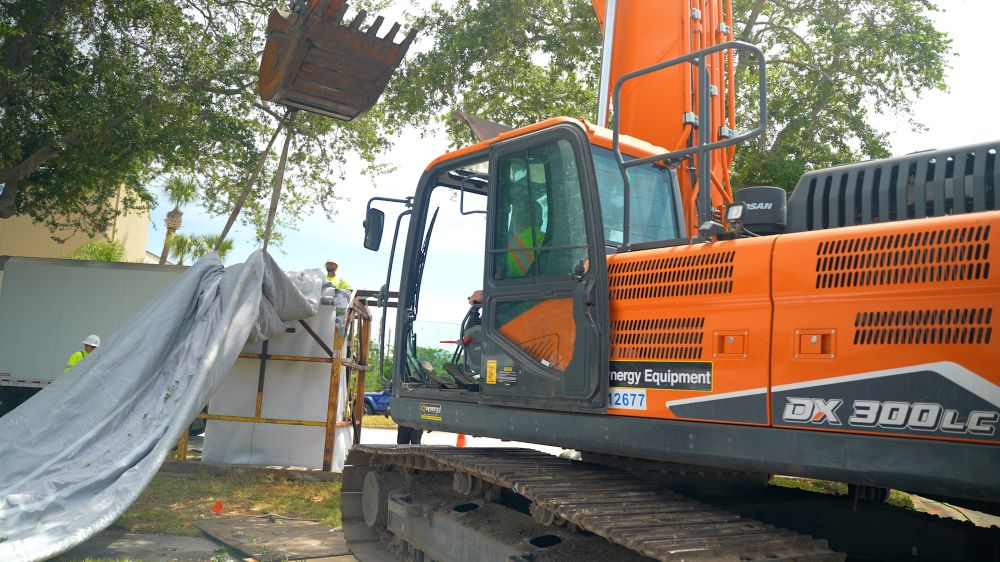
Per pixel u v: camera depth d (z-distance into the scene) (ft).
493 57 48.75
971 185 10.29
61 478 21.39
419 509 17.26
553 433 13.34
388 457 19.77
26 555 16.84
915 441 9.00
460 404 15.62
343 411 33.35
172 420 23.02
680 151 12.51
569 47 49.06
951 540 14.71
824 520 14.84
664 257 12.19
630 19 19.85
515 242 14.92
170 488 27.20
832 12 47.29
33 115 43.06
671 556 9.69
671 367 11.66
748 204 12.27
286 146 24.59
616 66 20.13
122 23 42.52
